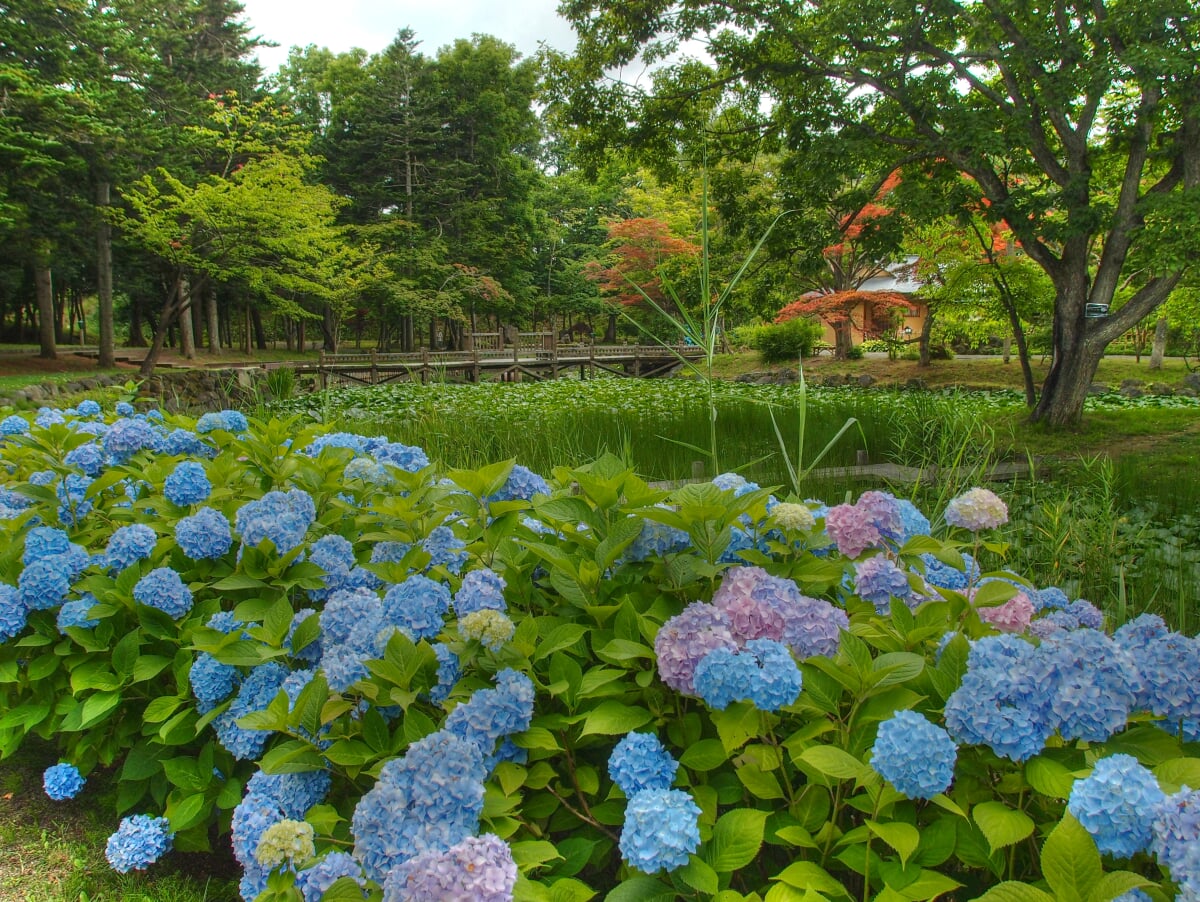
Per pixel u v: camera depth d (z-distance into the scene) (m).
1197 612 3.69
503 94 33.84
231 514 2.56
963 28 10.58
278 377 14.20
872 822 1.18
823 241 11.24
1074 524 4.38
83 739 2.17
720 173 12.41
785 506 1.81
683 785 1.44
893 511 1.78
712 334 2.63
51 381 13.43
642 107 12.34
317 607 2.27
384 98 32.00
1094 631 1.28
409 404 13.39
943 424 6.97
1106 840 1.00
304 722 1.58
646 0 11.24
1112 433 10.32
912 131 11.52
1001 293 13.06
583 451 7.10
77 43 15.82
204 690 1.82
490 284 32.12
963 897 1.35
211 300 27.72
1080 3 9.50
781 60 11.55
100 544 2.80
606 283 32.88
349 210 32.25
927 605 1.59
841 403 12.82
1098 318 10.61
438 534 2.19
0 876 2.02
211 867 2.06
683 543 1.88
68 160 14.50
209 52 26.94
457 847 1.07
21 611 2.13
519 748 1.49
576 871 1.41
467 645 1.57
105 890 1.96
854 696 1.39
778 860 1.52
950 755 1.11
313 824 1.47
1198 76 8.95
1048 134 11.80
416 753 1.24
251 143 19.72
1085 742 1.25
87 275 24.25
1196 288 12.16
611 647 1.52
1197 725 1.27
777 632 1.45
